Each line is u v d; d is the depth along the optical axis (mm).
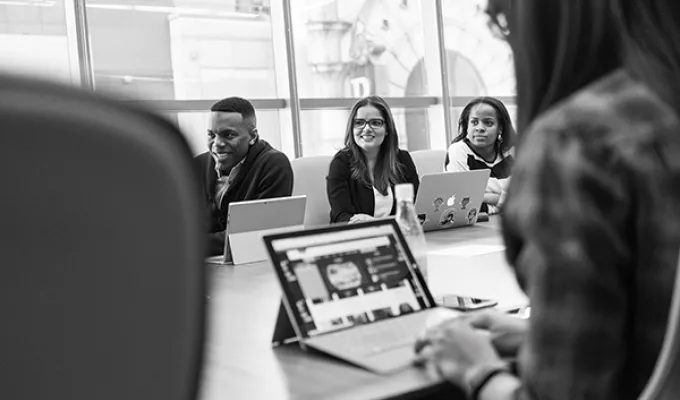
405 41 6770
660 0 884
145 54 5535
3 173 351
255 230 2578
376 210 3682
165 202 408
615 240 803
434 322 1201
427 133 6965
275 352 1281
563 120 856
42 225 373
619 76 888
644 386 827
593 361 813
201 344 452
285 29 6070
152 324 425
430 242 2809
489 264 2168
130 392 428
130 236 402
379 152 3762
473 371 1013
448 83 6969
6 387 390
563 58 911
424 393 1056
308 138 6238
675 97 854
